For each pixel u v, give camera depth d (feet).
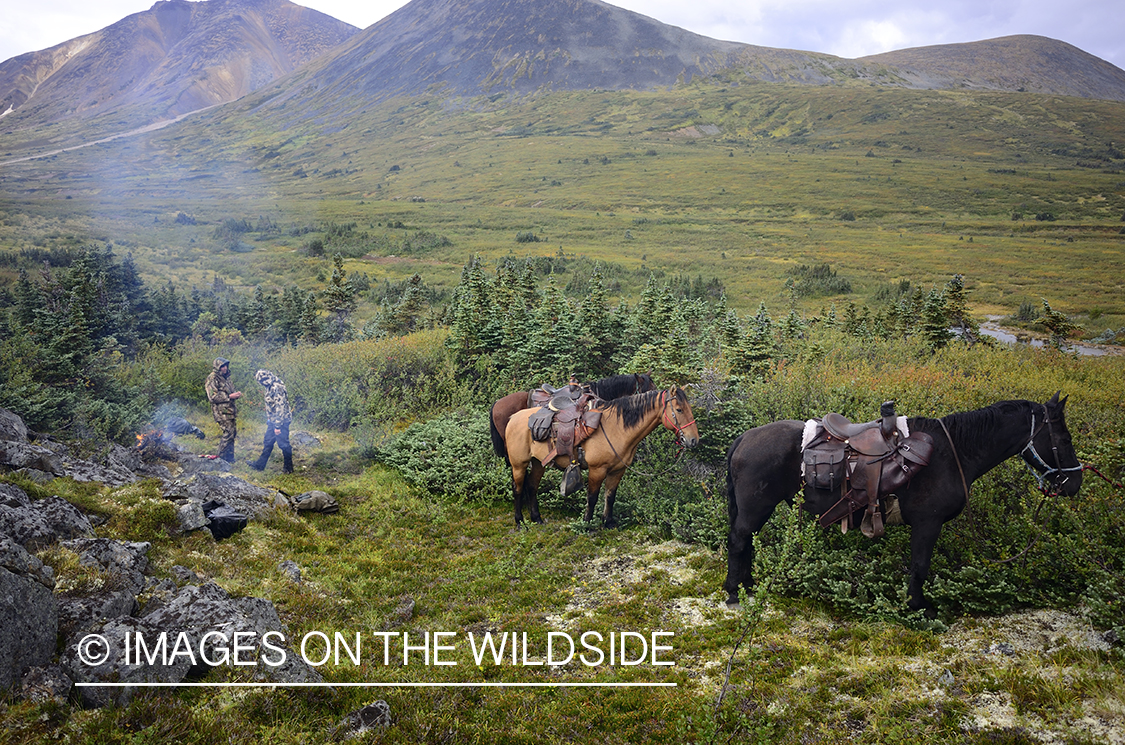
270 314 100.12
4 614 12.60
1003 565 18.08
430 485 32.96
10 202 391.65
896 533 19.72
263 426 41.14
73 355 35.76
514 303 53.57
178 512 22.56
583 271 202.69
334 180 647.56
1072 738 12.34
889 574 18.79
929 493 17.02
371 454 37.37
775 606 19.06
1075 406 31.22
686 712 14.71
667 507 26.58
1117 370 44.93
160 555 20.26
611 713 15.19
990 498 20.21
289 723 13.82
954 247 250.57
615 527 26.94
